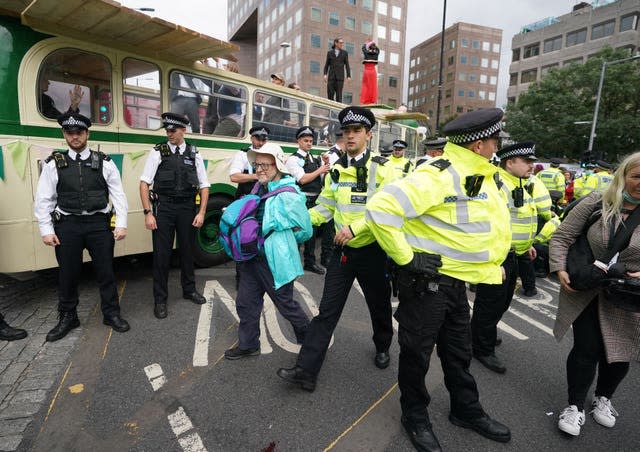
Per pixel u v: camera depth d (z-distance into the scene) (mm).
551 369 3238
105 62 4039
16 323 3529
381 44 52094
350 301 4453
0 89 3398
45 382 2719
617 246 2209
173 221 3865
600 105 28922
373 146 8289
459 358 2316
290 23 49719
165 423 2377
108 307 3508
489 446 2307
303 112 6629
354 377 2938
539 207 3820
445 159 2010
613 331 2295
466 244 1984
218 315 3881
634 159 2150
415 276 2021
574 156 30891
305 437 2311
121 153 4270
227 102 5355
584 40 47750
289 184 2826
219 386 2756
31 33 3525
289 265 2775
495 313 3119
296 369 2680
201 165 4051
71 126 3064
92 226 3303
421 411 2252
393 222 1878
